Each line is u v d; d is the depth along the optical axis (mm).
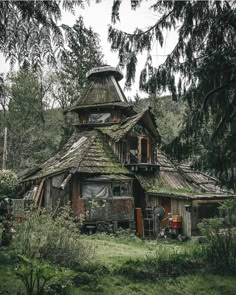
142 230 17891
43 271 5695
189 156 7387
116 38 5918
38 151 36031
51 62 4172
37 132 34781
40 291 5672
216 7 5312
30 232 7688
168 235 16984
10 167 35031
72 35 4184
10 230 8719
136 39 5930
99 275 7109
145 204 18734
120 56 6035
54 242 7668
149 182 18922
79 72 25625
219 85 6238
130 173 18344
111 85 22219
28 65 4117
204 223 13375
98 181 17141
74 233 8594
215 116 7078
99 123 21438
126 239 14547
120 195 17547
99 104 21469
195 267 8359
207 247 9297
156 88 6438
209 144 7145
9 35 3941
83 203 16703
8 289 5773
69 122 31688
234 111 6535
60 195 17000
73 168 16578
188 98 6633
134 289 6820
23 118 30484
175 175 21125
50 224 8070
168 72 6320
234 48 5750
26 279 5629
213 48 5871
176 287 7312
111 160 18688
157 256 8531
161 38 5859
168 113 27188
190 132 7070
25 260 5859
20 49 4035
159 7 5566
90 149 18703
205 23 5629
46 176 17734
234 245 8930
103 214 16766
